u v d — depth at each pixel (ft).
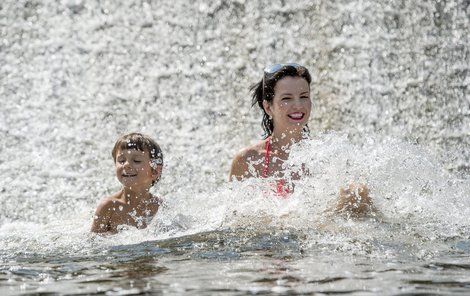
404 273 28.22
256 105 69.67
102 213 40.78
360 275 27.94
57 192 54.44
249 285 26.81
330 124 69.97
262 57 76.48
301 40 77.15
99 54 75.87
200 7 78.79
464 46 73.67
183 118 69.31
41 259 32.71
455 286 26.35
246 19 78.38
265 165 43.60
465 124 68.69
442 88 71.46
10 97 70.13
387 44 74.95
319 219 38.04
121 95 71.41
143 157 40.96
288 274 28.27
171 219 39.32
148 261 31.37
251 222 38.24
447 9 75.51
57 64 74.64
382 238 34.40
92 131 66.03
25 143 63.10
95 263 31.48
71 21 78.23
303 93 43.14
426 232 35.47
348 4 77.20
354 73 73.92
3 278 29.25
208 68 75.10
